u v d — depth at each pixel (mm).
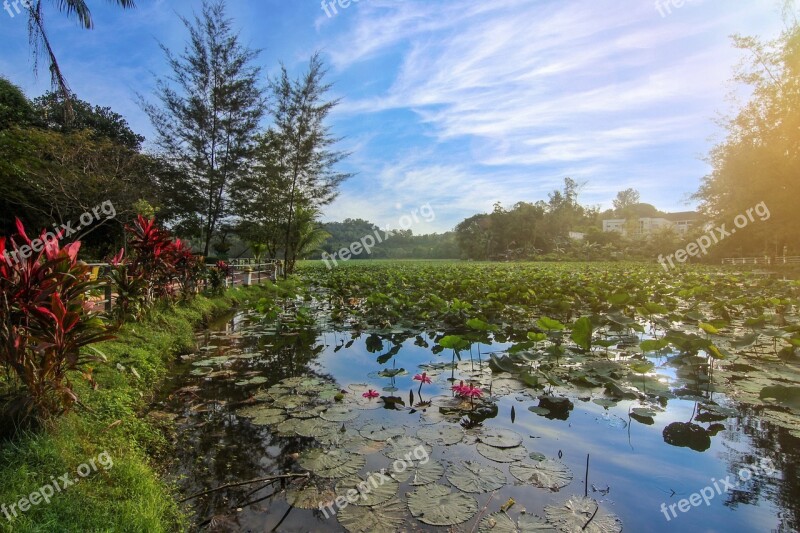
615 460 2863
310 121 18438
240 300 10578
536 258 44438
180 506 2363
